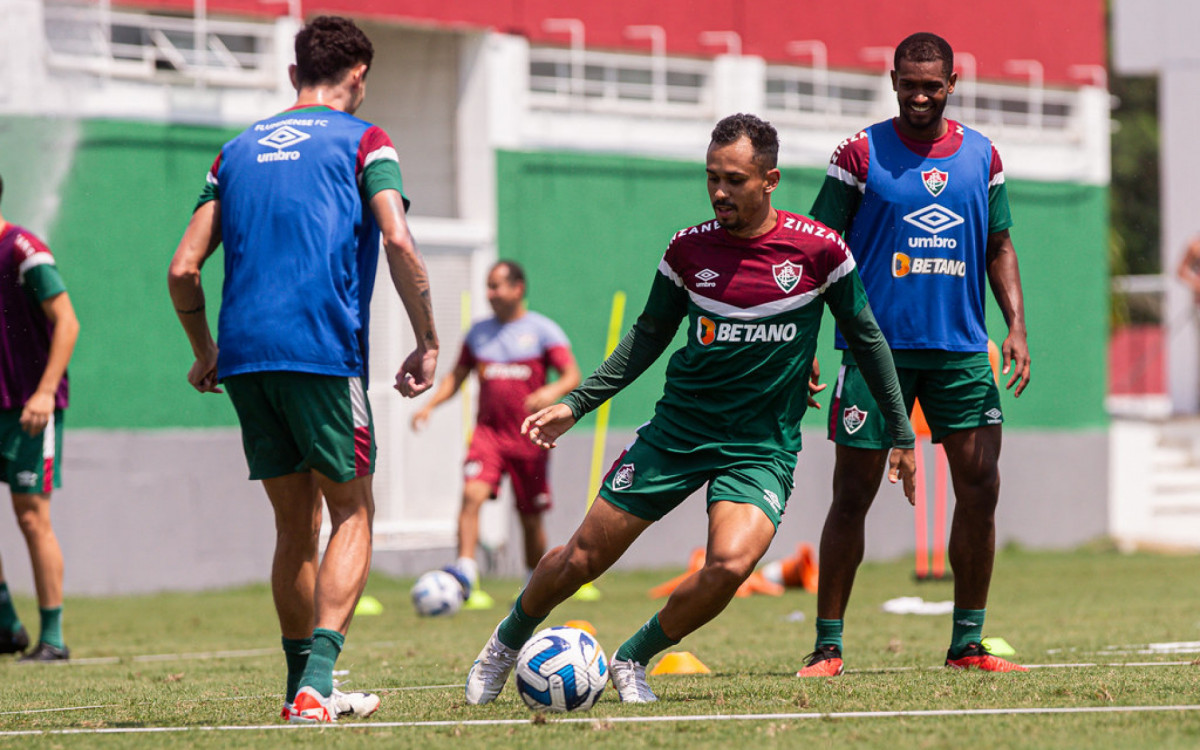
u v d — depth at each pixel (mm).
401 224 15297
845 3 57656
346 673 22016
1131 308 133000
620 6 53281
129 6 44719
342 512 15594
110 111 44562
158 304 45344
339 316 15242
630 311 53375
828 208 20156
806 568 45844
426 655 25406
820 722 14180
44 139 43719
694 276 16703
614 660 17031
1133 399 98562
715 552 16000
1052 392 61688
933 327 19734
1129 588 42500
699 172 54656
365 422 15508
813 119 56781
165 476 45156
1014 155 60531
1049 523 61344
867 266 20000
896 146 19922
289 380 15102
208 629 33781
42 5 43625
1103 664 20656
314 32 16359
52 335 27016
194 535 45656
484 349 37562
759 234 16672
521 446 37438
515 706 16312
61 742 13664
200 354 16391
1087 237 62438
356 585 15312
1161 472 67625
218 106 46125
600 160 52750
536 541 38094
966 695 16234
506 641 16844
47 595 26953
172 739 13664
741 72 55094
